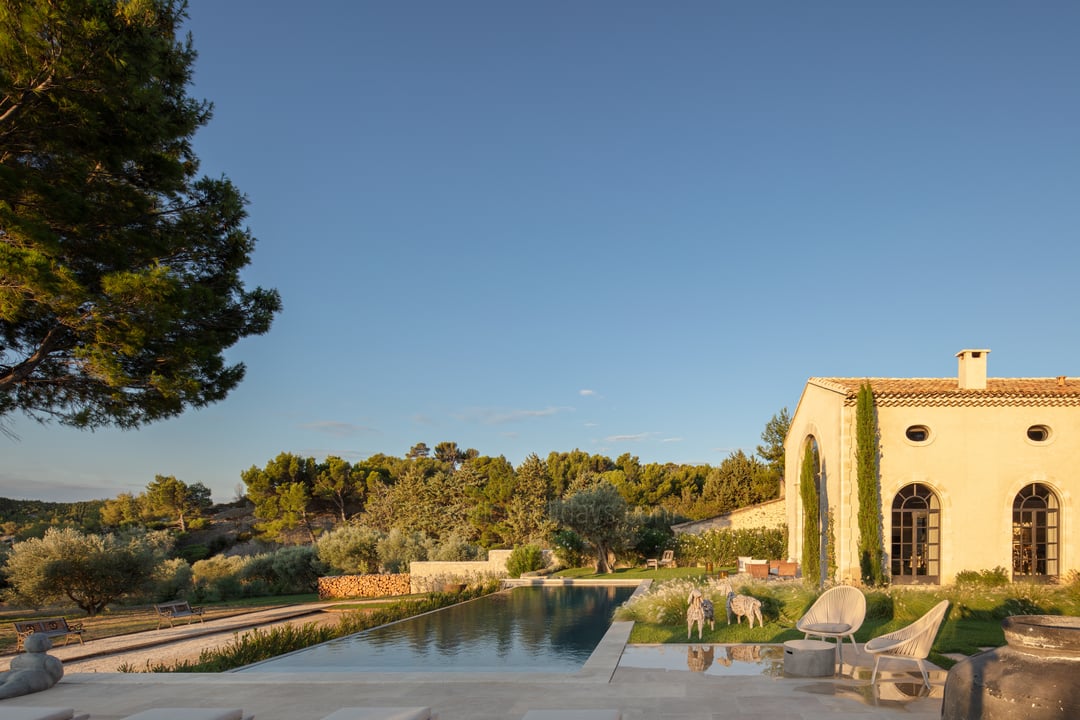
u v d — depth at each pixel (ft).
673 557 112.88
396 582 107.96
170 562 108.99
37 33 33.55
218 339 47.80
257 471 231.50
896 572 70.54
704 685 29.30
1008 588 56.34
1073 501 70.69
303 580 122.83
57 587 84.64
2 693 28.99
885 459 71.26
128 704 27.91
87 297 36.83
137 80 37.01
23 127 36.52
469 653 45.39
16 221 34.27
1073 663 12.67
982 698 13.08
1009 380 79.41
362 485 246.47
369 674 31.99
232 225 49.11
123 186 41.88
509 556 107.04
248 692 29.35
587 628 55.06
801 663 30.94
